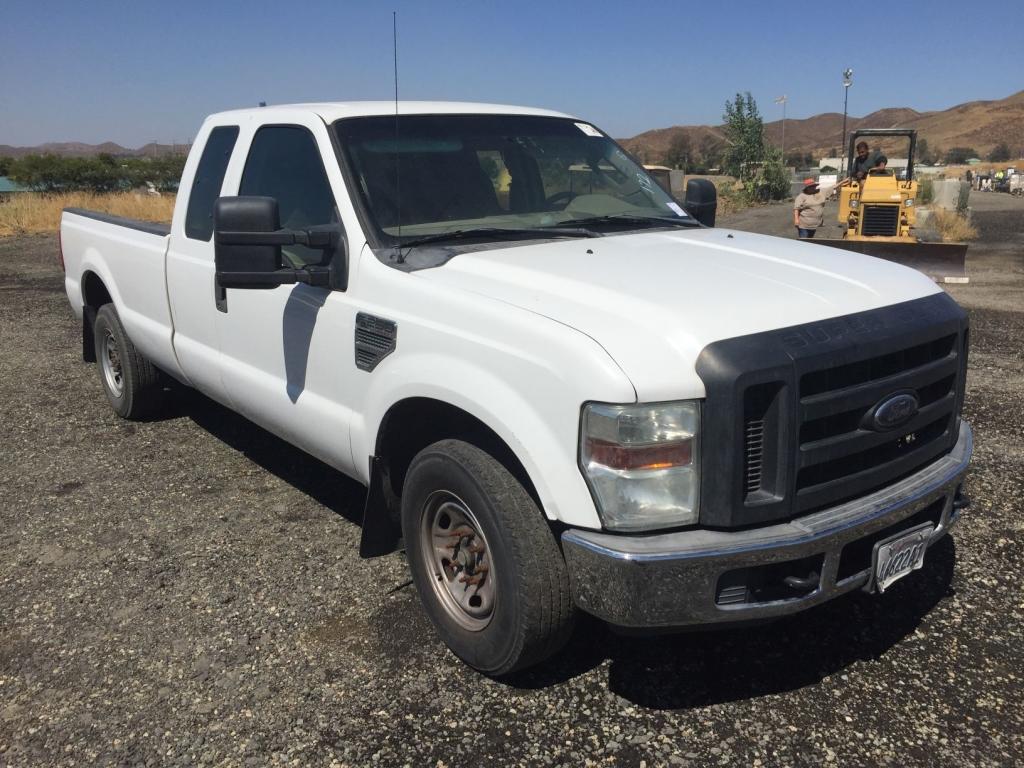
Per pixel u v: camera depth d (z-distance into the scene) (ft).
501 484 9.89
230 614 12.44
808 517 9.38
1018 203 103.71
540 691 10.63
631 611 8.85
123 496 16.65
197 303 16.06
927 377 10.28
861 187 51.55
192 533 15.05
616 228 13.79
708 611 8.94
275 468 17.98
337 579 13.39
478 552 10.65
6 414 21.80
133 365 19.84
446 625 11.12
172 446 19.34
